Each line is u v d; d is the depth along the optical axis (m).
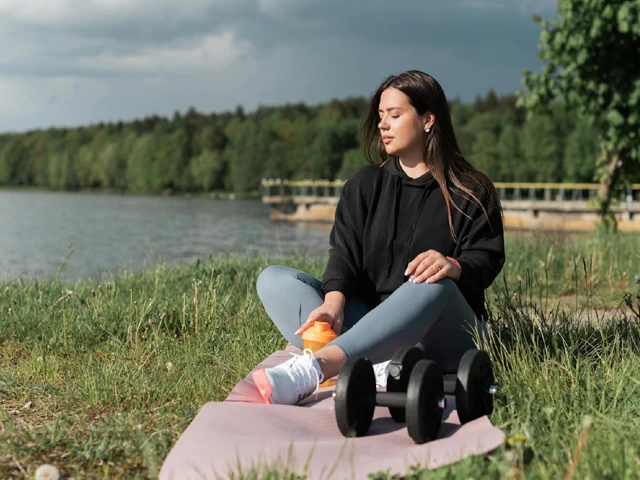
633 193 31.55
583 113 11.67
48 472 2.10
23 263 20.36
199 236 31.27
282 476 1.95
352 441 2.28
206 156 117.00
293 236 30.89
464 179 3.03
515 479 1.89
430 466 2.02
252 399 2.66
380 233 3.04
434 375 2.29
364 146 3.32
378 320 2.65
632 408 2.57
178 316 4.61
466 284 2.87
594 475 1.90
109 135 151.62
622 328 3.76
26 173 152.38
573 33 10.98
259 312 4.68
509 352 3.10
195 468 2.06
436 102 3.01
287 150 102.75
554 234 10.91
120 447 2.41
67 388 3.20
